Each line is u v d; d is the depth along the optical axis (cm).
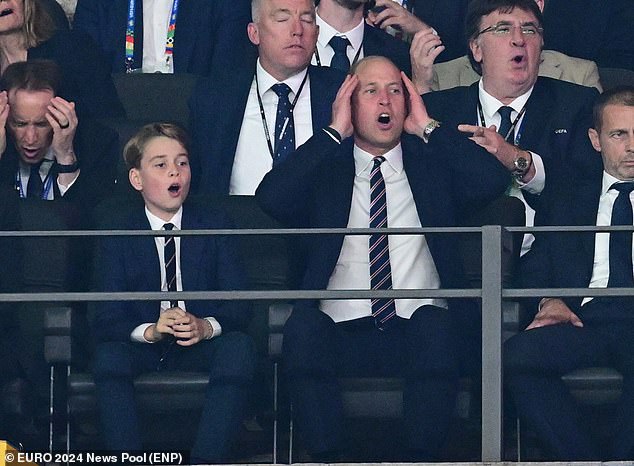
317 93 3080
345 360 2608
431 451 2514
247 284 2731
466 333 2662
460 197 2781
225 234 2464
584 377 2572
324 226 2734
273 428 2622
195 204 2797
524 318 2694
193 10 3466
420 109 2811
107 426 2536
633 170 2791
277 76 3075
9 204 2789
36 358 2727
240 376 2548
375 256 2714
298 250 2759
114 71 3491
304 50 3066
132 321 2675
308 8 3073
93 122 3048
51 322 2605
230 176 3050
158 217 2775
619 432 2506
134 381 2597
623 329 2617
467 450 2653
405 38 3406
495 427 2377
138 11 3488
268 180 2758
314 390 2523
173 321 2638
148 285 2717
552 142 3034
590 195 2805
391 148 2777
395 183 2766
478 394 2597
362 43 3319
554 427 2505
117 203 2833
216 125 3067
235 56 3453
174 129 2803
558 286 2730
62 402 2625
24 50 3231
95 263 2791
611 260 2727
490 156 2789
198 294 2430
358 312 2675
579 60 3281
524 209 2808
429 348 2542
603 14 3456
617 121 2798
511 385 2533
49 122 2981
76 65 3216
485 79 3064
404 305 2686
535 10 3064
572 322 2664
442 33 3438
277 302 2764
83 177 3009
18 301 2425
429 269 2717
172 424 2633
